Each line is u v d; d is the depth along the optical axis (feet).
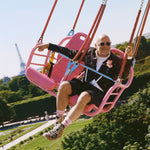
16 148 151.53
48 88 16.79
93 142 66.64
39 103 266.57
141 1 13.43
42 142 136.26
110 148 68.33
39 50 16.12
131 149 60.03
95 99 13.91
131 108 79.92
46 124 218.59
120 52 17.98
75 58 15.16
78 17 21.74
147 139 67.97
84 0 21.15
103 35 14.62
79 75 20.43
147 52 269.03
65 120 13.35
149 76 204.64
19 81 407.44
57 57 20.81
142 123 74.23
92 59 15.12
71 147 69.87
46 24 18.51
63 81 15.28
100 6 14.07
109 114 78.74
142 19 13.99
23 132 211.41
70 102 14.60
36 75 17.22
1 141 198.18
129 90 209.97
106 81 14.82
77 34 21.86
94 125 77.05
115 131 71.00
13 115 273.54
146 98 90.89
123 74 14.47
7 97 358.84
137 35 14.26
